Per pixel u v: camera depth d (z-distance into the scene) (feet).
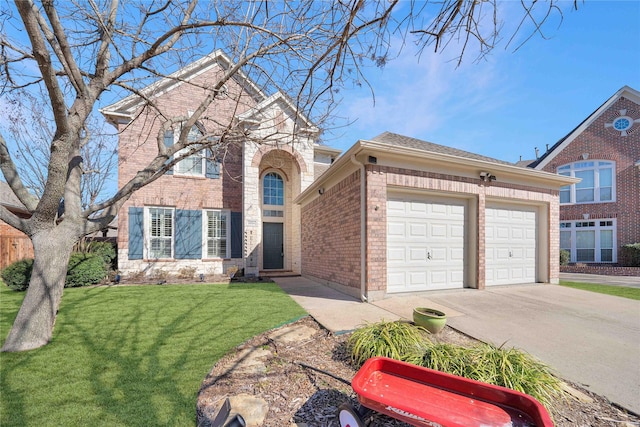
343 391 10.93
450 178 27.84
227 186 45.98
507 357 11.30
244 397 10.50
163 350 14.32
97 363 12.82
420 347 13.01
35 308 14.84
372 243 24.14
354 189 26.09
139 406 9.74
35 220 15.37
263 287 32.60
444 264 28.19
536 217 34.27
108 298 25.91
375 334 13.71
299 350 14.61
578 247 59.77
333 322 18.20
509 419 7.17
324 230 34.17
